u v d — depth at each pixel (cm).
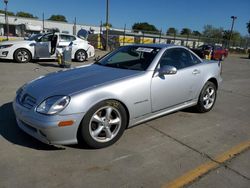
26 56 1164
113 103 334
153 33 3334
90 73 378
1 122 407
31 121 304
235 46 4244
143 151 336
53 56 1202
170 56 425
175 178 279
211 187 266
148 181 272
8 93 591
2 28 4522
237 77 1088
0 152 316
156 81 381
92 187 259
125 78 353
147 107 377
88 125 316
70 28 4750
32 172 279
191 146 357
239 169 302
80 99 306
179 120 457
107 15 2366
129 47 464
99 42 2856
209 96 505
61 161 303
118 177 277
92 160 308
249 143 374
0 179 264
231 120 475
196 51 2167
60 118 296
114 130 347
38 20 4669
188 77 438
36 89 332
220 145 365
